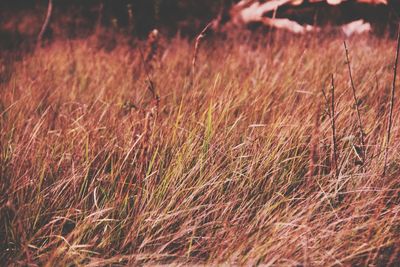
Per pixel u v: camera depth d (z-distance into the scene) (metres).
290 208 2.52
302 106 3.13
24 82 4.35
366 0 4.90
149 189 2.55
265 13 5.91
